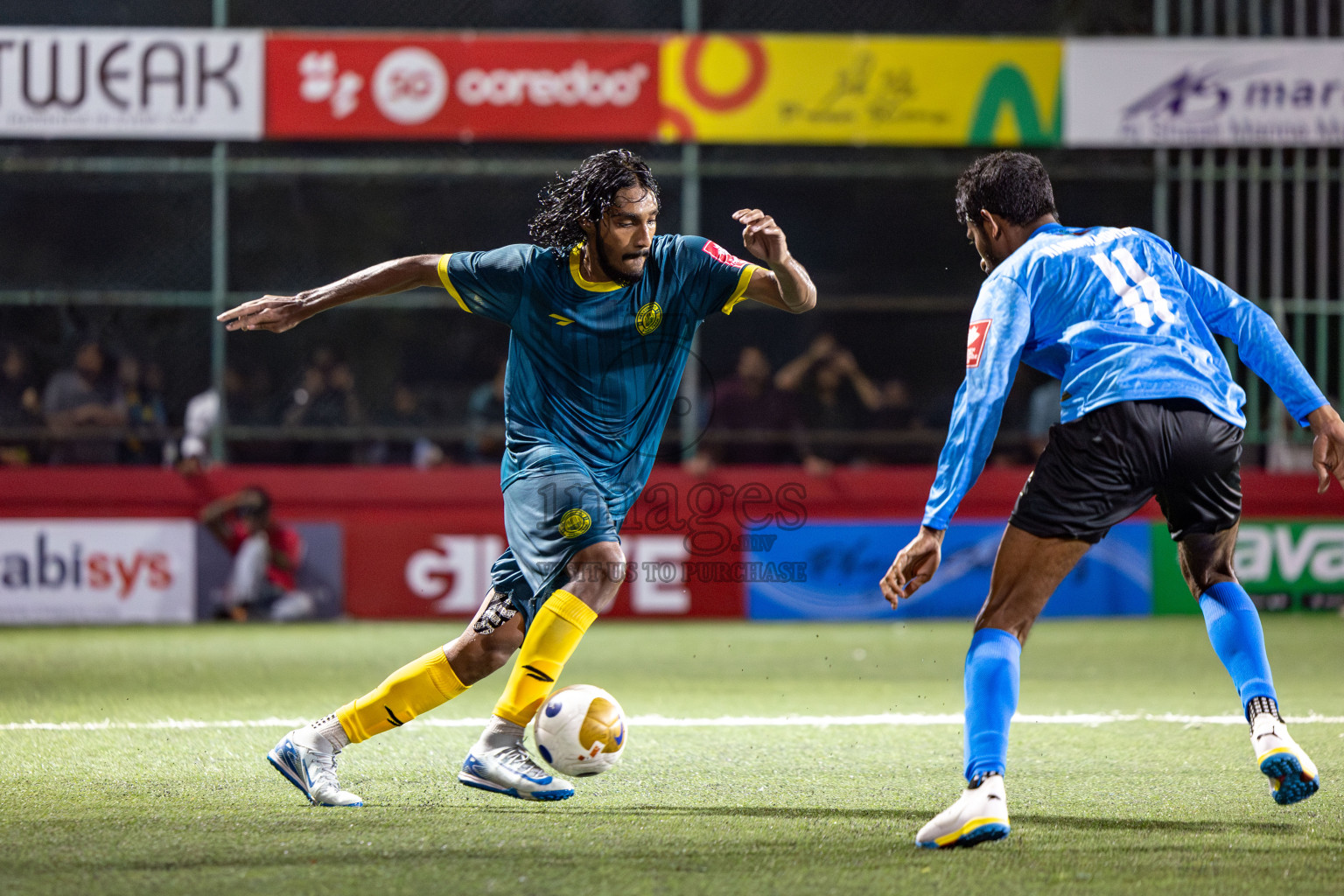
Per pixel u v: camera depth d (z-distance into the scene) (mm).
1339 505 39562
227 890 10781
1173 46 38688
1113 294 12969
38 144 41969
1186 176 39438
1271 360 14062
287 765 14320
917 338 49906
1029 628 12734
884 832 12852
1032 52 38500
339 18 46812
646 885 10938
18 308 39750
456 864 11594
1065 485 12531
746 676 27359
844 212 50938
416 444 41906
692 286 14219
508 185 48281
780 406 39969
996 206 13500
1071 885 10922
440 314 47969
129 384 39562
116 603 37906
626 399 14172
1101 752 17641
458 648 14305
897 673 28062
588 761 13820
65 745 18234
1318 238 39625
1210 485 13102
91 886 10883
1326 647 31562
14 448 39656
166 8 46469
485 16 47438
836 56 38375
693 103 38375
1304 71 38781
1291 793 12930
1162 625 37594
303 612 38438
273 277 48562
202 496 38594
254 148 42375
